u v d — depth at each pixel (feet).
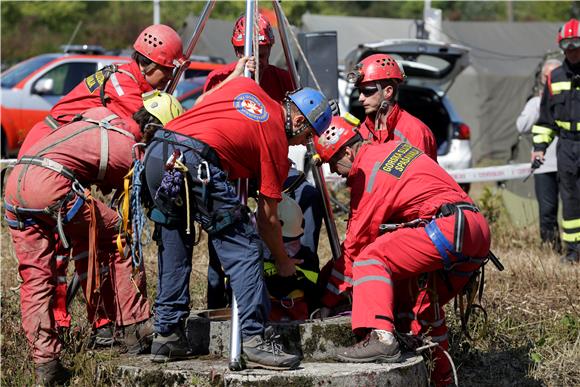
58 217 31.96
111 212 33.60
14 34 203.62
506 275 50.49
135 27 212.64
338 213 66.08
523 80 140.97
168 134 30.50
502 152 142.72
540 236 63.31
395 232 32.12
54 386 32.76
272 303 34.68
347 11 260.42
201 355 33.14
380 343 31.04
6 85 90.99
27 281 32.68
